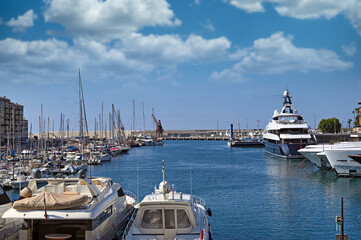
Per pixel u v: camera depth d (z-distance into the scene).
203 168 72.00
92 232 16.77
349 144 57.88
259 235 26.62
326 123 143.75
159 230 17.62
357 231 27.19
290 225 28.98
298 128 86.31
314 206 35.44
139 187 49.06
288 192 43.16
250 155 104.38
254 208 34.97
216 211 33.84
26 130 183.50
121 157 106.44
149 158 101.56
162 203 17.70
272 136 93.12
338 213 32.53
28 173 56.53
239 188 46.62
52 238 15.94
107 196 19.66
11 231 18.70
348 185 47.22
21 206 15.91
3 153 82.00
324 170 62.66
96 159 82.56
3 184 46.59
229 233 27.16
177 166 77.31
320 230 27.56
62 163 70.38
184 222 17.72
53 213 15.94
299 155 83.81
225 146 170.62
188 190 45.69
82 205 17.45
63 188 19.16
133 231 17.77
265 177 56.81
